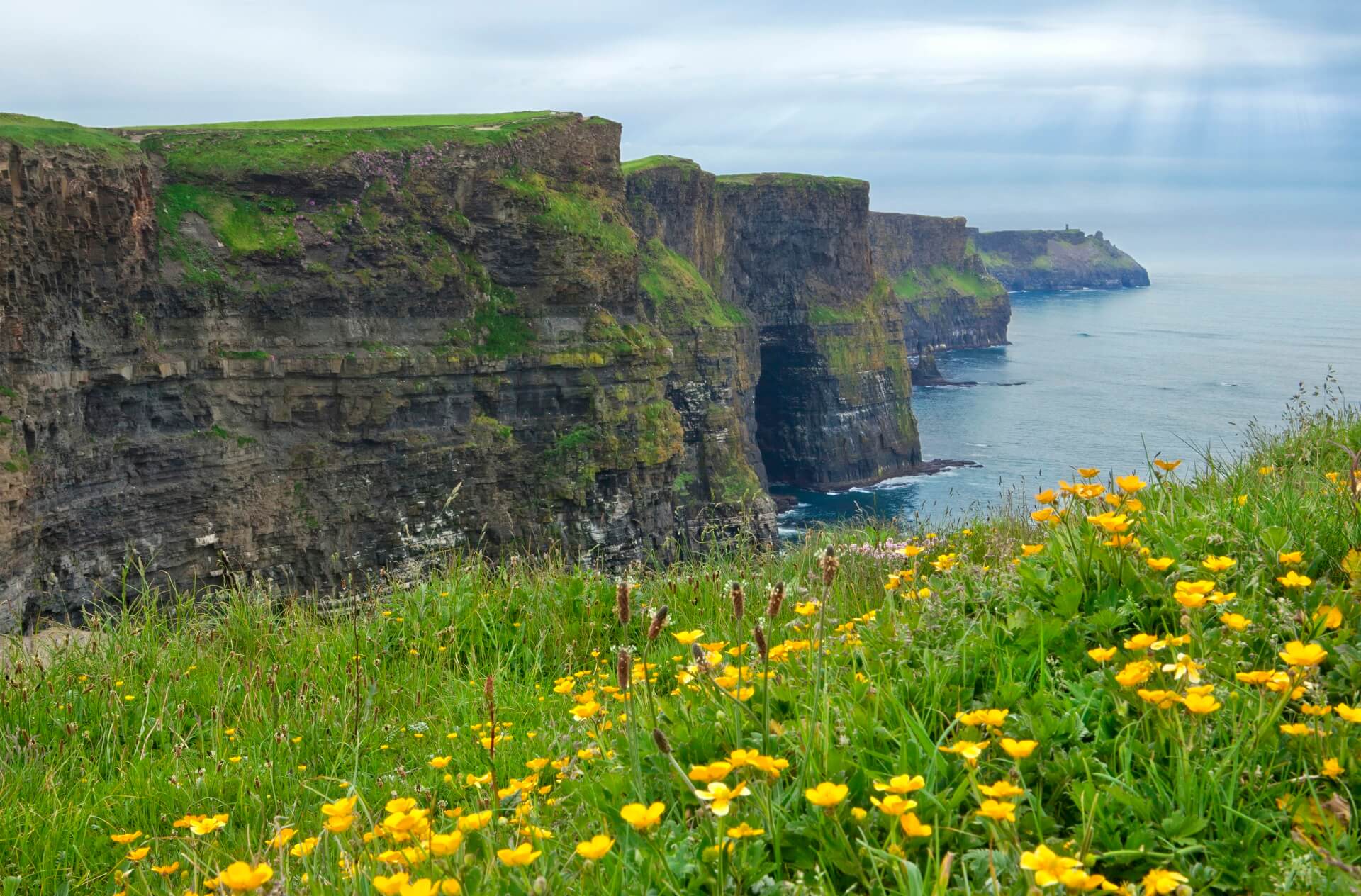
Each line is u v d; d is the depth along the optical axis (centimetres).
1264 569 503
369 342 6141
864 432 15262
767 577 865
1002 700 419
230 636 922
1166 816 336
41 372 4584
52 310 4662
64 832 550
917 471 14788
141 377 5153
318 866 399
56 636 945
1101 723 394
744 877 316
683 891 311
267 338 5769
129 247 5116
